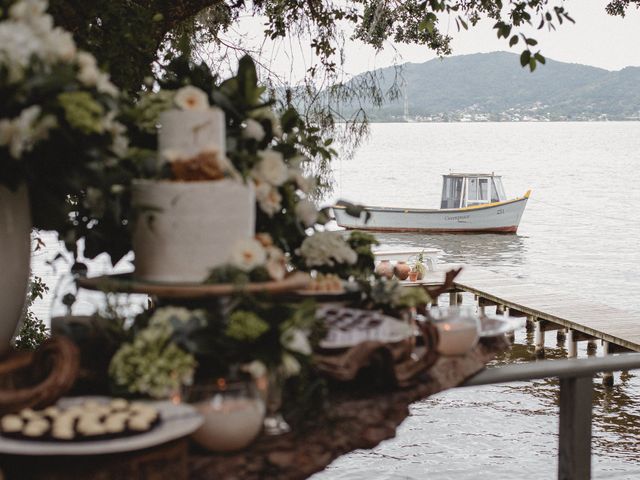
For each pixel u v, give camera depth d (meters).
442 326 2.17
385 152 167.62
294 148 2.65
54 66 1.81
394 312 2.39
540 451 13.90
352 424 1.80
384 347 1.92
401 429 15.01
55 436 1.48
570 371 2.47
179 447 1.55
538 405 16.31
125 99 2.36
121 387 1.73
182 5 5.46
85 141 1.85
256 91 2.47
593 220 56.03
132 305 2.00
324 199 4.16
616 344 16.50
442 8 5.34
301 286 2.14
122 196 2.09
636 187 84.75
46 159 1.84
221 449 1.67
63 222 2.00
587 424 2.54
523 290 21.92
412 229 41.62
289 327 1.77
